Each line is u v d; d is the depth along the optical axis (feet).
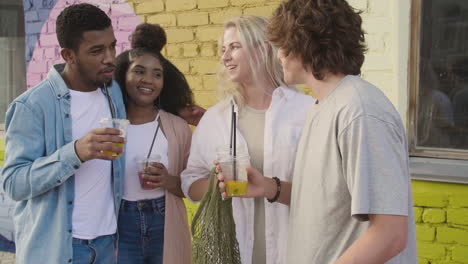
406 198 4.50
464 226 9.12
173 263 8.36
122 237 8.18
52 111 7.11
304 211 5.24
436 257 9.40
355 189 4.52
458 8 9.21
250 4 11.23
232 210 6.89
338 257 4.91
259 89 7.80
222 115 7.90
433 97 9.52
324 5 5.03
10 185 6.86
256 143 7.63
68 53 7.21
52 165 6.68
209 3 11.70
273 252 7.30
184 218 8.75
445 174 9.05
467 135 9.38
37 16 14.12
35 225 7.00
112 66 7.30
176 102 9.40
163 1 12.25
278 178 7.00
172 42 12.27
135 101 8.66
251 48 7.58
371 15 9.59
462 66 9.32
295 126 7.53
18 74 14.96
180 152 8.78
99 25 7.09
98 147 6.55
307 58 5.11
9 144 6.96
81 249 7.11
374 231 4.45
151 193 8.32
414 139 9.65
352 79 4.98
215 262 6.20
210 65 11.87
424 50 9.44
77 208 7.13
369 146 4.51
